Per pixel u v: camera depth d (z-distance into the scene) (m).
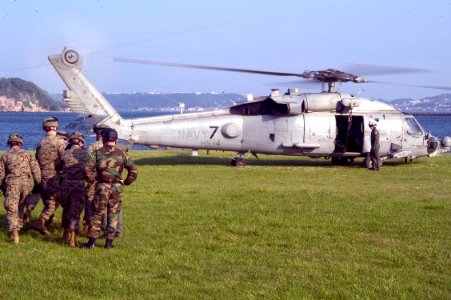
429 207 13.65
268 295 7.46
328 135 24.17
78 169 10.05
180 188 16.80
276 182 18.81
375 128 22.92
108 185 9.68
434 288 7.78
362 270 8.54
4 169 10.20
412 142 25.14
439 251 9.64
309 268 8.66
